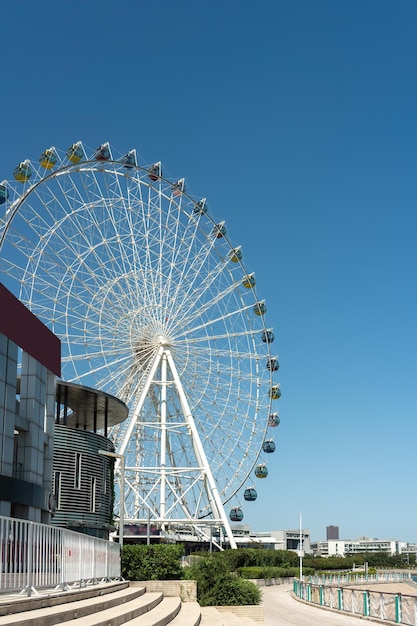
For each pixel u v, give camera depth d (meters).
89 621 17.50
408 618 35.66
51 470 46.19
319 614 47.53
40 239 65.44
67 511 55.81
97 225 70.12
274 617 45.06
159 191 75.00
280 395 81.94
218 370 79.25
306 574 110.81
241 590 44.44
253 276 80.62
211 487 75.94
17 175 63.28
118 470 73.38
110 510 64.31
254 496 82.44
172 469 75.25
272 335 82.75
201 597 43.78
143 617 23.44
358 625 39.44
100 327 71.50
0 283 38.06
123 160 71.12
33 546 19.50
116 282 71.62
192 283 77.56
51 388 47.22
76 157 66.88
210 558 46.88
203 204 77.56
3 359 38.03
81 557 25.61
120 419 70.88
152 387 77.38
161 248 75.56
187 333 77.00
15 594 18.16
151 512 74.31
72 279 68.25
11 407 38.81
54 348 47.59
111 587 28.16
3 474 37.41
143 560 42.12
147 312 75.19
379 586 100.88
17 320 40.38
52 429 46.81
